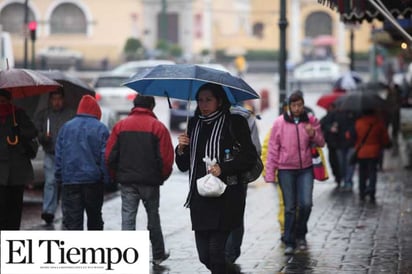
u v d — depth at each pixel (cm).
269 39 13550
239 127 1594
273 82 11119
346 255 2092
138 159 1925
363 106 3053
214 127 1594
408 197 3116
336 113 3291
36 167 2981
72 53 11438
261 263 2016
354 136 3180
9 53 5169
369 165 3052
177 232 2428
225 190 1574
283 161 2112
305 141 2112
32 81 1883
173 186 3438
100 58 12300
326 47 13762
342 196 3162
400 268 1947
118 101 5859
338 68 10456
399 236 2342
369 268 1948
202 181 1555
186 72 1590
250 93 1608
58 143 2011
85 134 1994
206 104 1594
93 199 2006
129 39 11894
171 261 2028
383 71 9462
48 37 12231
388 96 4731
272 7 14162
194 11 13050
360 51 13312
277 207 2889
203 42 13112
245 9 13975
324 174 2144
